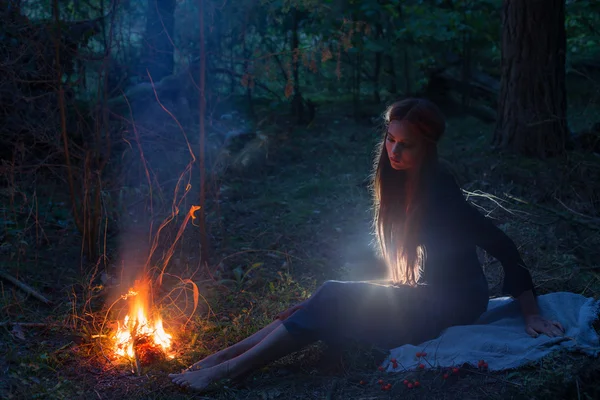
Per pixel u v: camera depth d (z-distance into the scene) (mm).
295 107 8820
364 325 3352
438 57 9047
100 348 3650
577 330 3387
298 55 4777
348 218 5824
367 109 9055
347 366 3387
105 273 4594
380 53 8797
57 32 4574
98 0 7168
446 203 3287
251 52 7984
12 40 4750
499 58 9672
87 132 5684
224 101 8492
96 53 5586
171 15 6930
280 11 7410
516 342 3340
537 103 7145
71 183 4715
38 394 3184
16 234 4871
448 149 7457
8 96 5066
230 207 5949
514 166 6836
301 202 6211
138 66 7383
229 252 5082
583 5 8414
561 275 4484
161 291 4422
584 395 2951
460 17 8273
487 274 4621
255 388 3275
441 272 3400
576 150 7387
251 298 4375
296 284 4527
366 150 7383
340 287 3307
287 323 3211
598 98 8336
